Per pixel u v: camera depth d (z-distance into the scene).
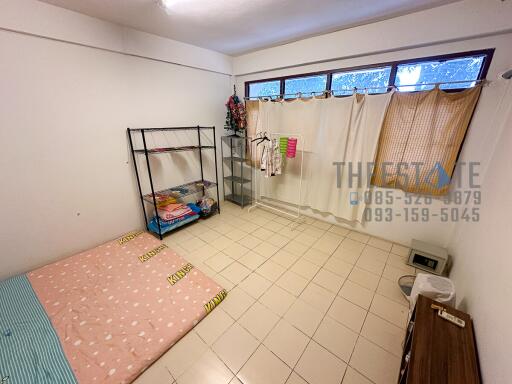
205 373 1.36
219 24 2.26
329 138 2.81
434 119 2.10
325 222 3.26
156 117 2.85
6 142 1.87
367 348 1.50
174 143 3.12
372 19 2.11
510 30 1.67
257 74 3.41
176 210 3.00
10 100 1.83
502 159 1.54
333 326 1.66
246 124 3.65
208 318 1.72
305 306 1.83
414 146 2.26
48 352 1.42
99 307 1.75
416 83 2.17
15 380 1.27
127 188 2.74
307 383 1.30
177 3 1.82
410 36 2.03
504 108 1.75
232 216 3.48
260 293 1.96
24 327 1.58
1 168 1.87
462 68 1.97
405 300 1.89
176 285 1.99
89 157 2.36
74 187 2.31
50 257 2.26
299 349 1.49
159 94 2.81
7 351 1.42
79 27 2.03
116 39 2.28
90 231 2.51
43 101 1.99
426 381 0.95
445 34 1.87
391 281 2.10
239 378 1.33
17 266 2.08
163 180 3.10
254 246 2.67
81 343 1.48
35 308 1.73
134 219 2.89
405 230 2.58
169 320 1.65
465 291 1.52
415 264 2.29
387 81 2.35
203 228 3.11
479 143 1.96
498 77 1.79
